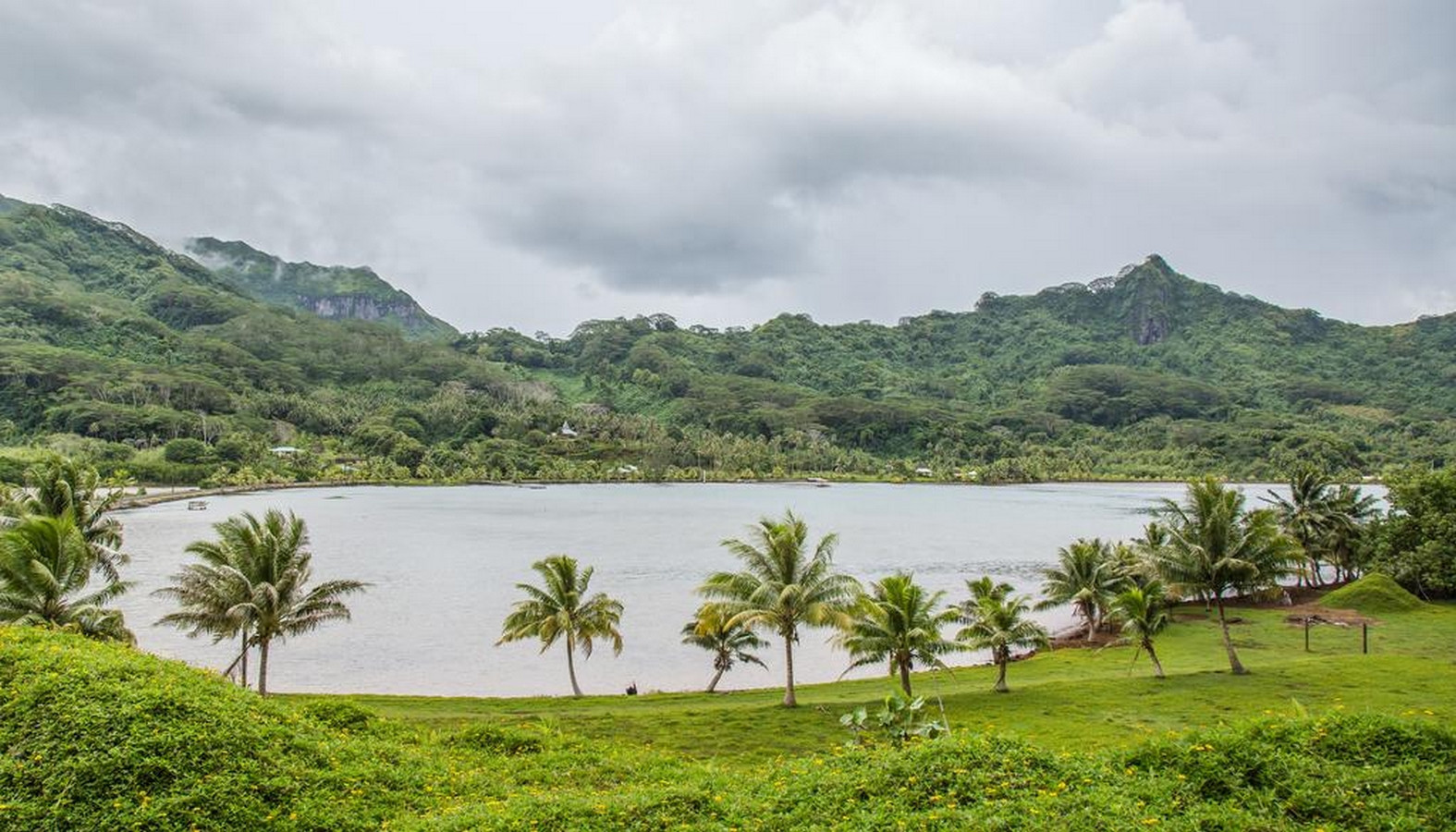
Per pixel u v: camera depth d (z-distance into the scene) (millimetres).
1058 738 33281
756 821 16875
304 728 24250
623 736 34406
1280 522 82000
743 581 43438
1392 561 71812
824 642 67312
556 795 20438
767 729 35812
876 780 17828
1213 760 17250
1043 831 14852
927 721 23344
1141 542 69188
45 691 20453
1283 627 62031
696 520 162375
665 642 65375
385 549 114312
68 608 36969
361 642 64062
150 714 20359
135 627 65562
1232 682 43000
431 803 20531
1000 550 121625
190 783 18234
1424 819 14398
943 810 15891
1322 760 16922
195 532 125188
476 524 149000
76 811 16703
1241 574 46188
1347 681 42344
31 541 36406
